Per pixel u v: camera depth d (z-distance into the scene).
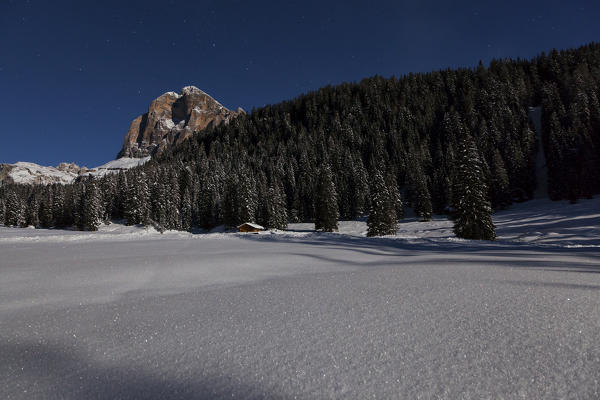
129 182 76.94
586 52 111.44
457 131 89.00
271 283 3.94
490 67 133.62
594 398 1.17
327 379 1.41
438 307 2.43
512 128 76.12
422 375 1.40
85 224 57.84
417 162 74.69
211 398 1.29
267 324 2.21
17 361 1.72
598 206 38.75
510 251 7.84
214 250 9.38
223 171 88.19
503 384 1.30
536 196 59.38
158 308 2.82
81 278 4.58
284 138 144.38
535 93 100.75
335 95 172.25
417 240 13.61
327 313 2.42
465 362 1.51
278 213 54.38
